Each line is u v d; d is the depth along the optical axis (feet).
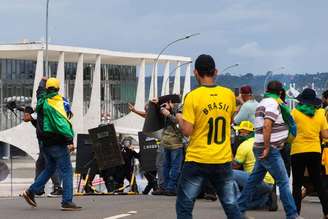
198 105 25.40
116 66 354.13
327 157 42.04
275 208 39.70
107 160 54.49
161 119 47.75
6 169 64.34
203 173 25.53
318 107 36.04
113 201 44.52
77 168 56.34
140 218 35.22
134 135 274.98
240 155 39.73
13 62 294.05
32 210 38.37
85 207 40.11
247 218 35.04
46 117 36.94
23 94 296.30
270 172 33.65
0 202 43.60
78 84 288.51
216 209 39.81
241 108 43.34
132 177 57.77
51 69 306.55
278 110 33.24
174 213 37.32
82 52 287.07
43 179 38.86
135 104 336.49
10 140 271.28
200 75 25.98
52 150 37.40
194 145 25.58
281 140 33.47
